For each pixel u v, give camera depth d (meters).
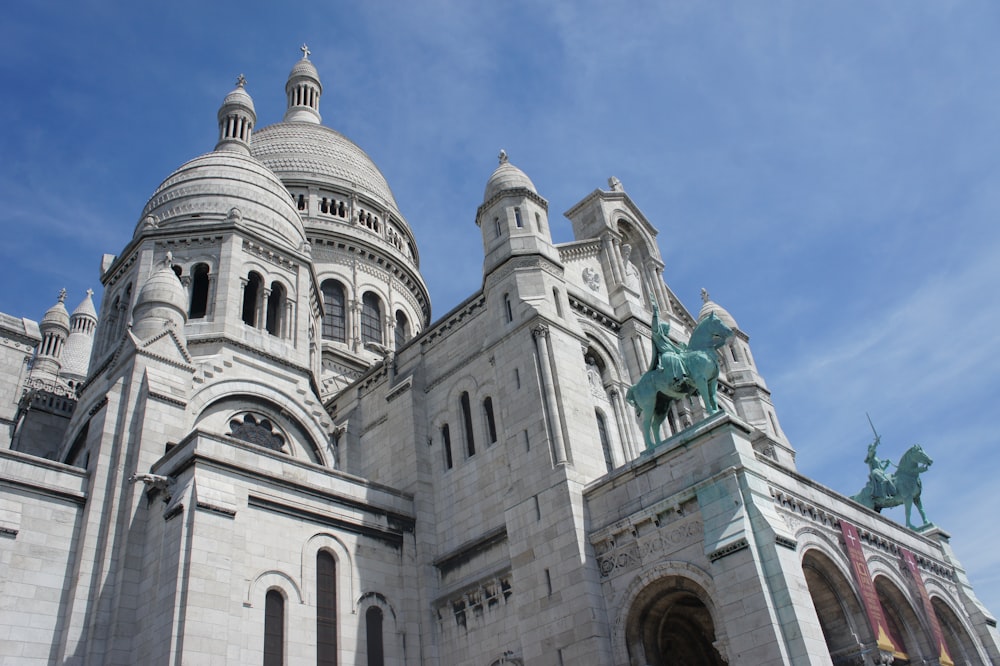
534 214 40.38
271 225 48.28
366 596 33.31
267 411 41.47
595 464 33.56
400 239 73.62
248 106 58.69
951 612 35.94
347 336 62.34
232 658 27.72
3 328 47.31
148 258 43.94
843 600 29.19
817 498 30.61
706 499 27.48
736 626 24.92
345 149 76.00
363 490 35.69
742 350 53.19
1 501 29.53
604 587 29.52
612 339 41.88
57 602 29.50
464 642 33.34
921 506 39.78
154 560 29.91
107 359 40.88
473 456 36.97
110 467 33.03
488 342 37.78
